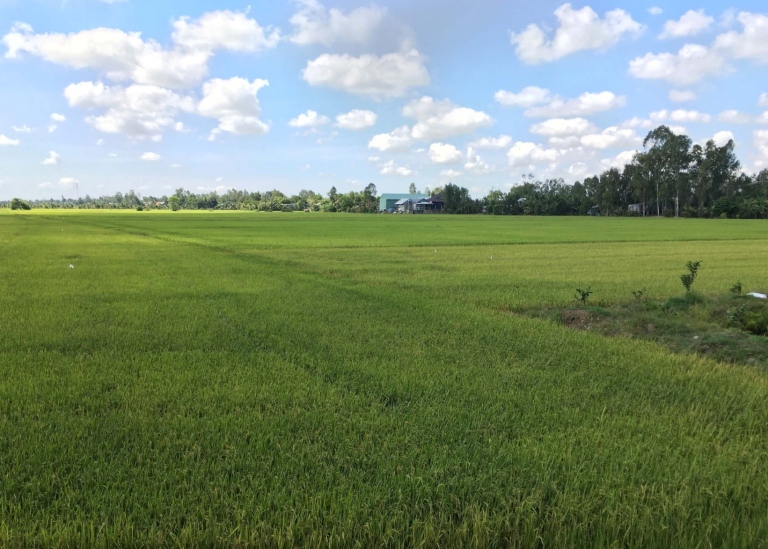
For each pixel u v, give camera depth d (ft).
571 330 32.48
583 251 98.78
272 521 12.00
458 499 12.96
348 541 11.53
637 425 17.88
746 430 17.90
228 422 17.21
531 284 53.42
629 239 132.77
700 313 36.24
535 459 14.94
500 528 12.11
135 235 133.39
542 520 12.50
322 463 14.55
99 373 22.24
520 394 20.54
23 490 13.08
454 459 14.84
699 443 16.58
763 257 86.02
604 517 12.51
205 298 42.70
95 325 31.78
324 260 78.02
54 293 44.27
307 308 38.40
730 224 232.32
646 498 13.33
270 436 16.01
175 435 16.03
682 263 75.92
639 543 11.71
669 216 371.97
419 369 23.47
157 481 13.56
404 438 16.15
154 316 34.71
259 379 21.83
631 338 31.78
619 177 419.95
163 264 68.64
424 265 72.13
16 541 11.17
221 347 27.17
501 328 32.45
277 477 13.56
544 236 144.97
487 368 24.03
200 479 13.56
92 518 12.01
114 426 16.79
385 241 121.90
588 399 20.29
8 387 20.08
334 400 19.36
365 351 26.58
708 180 354.74
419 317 35.58
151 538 11.32
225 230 163.43
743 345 28.45
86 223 204.23
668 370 24.36
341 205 536.01
